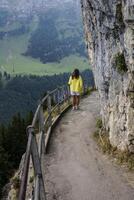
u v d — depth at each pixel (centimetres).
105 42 1297
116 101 1250
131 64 1070
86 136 1573
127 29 1052
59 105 2080
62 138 1552
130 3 993
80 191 1016
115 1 1098
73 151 1373
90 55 1712
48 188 1038
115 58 1201
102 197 975
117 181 1074
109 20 1189
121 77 1185
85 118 1933
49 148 1411
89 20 1544
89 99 2588
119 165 1188
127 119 1170
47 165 1230
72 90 2152
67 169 1188
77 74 2139
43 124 1300
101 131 1541
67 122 1861
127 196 973
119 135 1248
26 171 438
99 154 1316
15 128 4569
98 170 1167
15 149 4378
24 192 388
